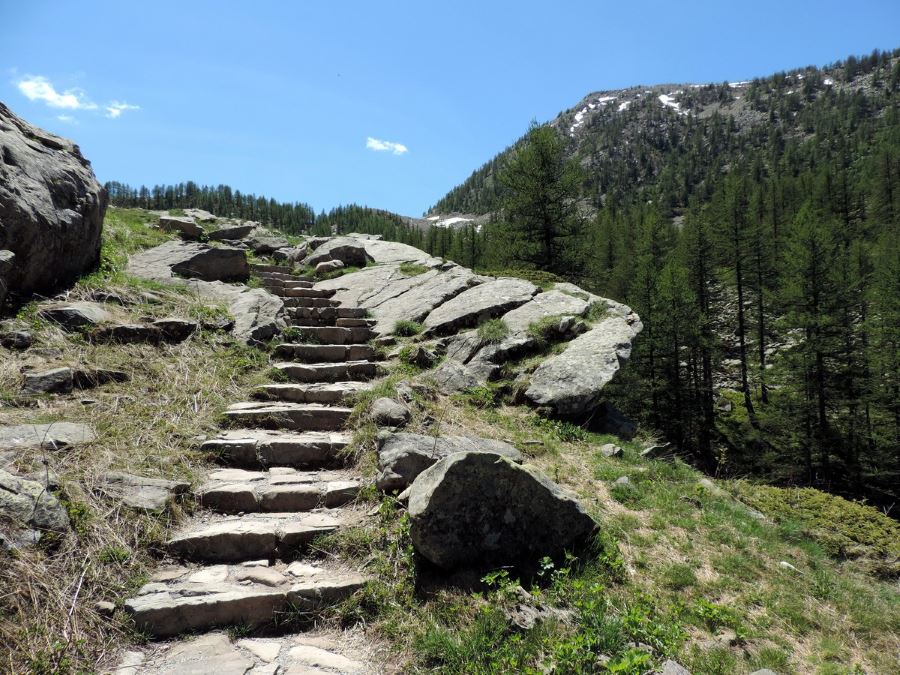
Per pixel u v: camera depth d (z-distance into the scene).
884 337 26.97
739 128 173.38
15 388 4.59
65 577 2.93
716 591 4.02
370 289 10.88
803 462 23.02
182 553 3.50
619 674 2.66
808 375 24.72
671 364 28.30
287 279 11.57
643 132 188.38
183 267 9.07
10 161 6.05
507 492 3.84
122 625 2.84
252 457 4.72
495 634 3.01
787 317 26.70
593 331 7.99
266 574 3.38
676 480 6.07
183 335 6.52
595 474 5.70
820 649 3.54
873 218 55.53
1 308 5.34
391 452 4.55
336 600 3.23
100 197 7.50
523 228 22.34
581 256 22.44
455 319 8.77
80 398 4.81
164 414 4.98
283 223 114.81
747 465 24.50
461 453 3.77
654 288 28.66
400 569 3.54
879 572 4.91
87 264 7.39
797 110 170.12
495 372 7.59
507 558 3.78
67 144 7.69
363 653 2.92
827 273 25.48
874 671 3.38
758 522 5.33
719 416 31.58
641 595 3.74
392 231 91.12
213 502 4.06
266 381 6.31
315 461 4.89
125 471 3.94
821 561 4.85
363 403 5.66
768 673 3.08
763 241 37.81
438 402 6.40
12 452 3.66
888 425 24.56
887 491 21.56
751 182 78.06
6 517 2.99
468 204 185.62
